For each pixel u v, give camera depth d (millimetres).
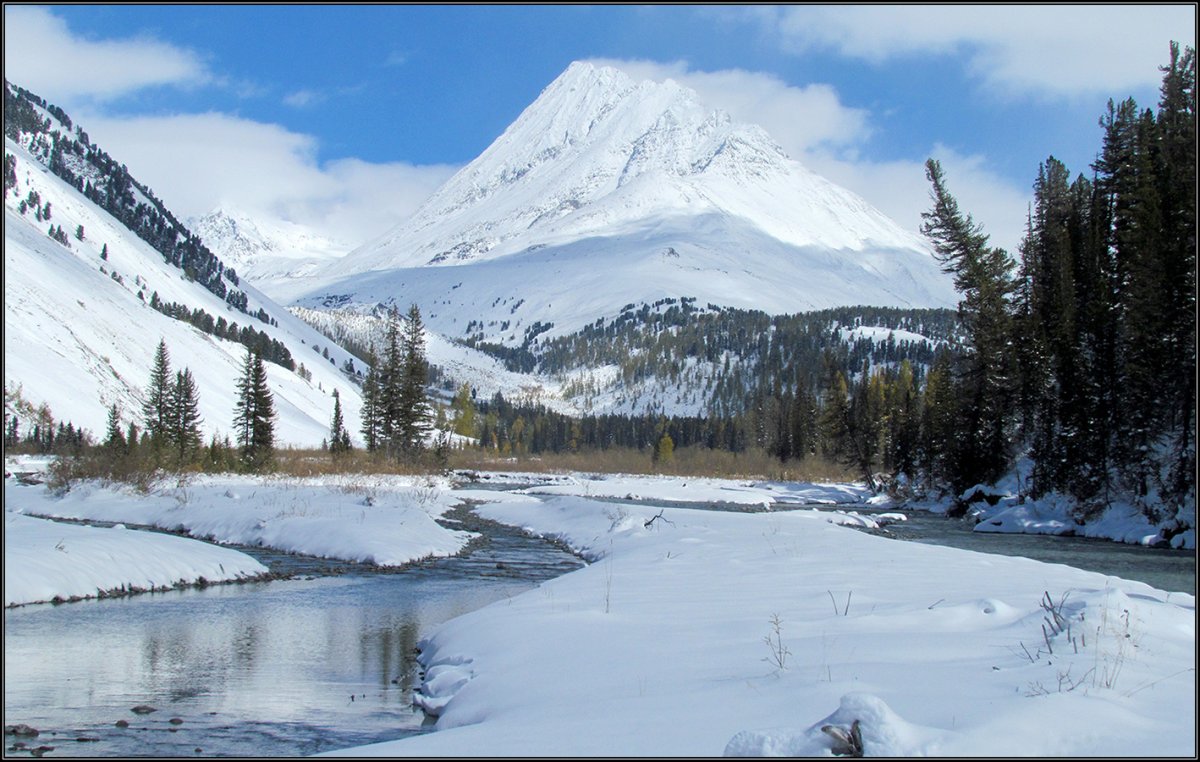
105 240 195000
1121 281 41469
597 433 191000
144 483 39344
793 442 114375
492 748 6793
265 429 68938
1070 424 41125
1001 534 37594
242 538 28953
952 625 10672
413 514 32875
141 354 126938
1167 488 34125
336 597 19500
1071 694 7160
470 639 12727
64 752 9234
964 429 53781
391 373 77812
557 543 30844
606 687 8977
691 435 183500
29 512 35656
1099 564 25547
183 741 9609
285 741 9617
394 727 10172
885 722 6145
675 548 23281
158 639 15055
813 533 25797
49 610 17062
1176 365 35781
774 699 7766
